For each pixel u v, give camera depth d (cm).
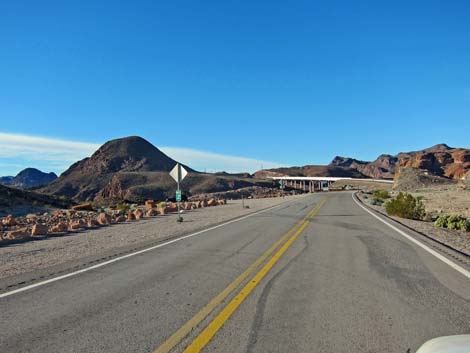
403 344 502
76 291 769
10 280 867
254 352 482
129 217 2628
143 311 642
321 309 647
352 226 1950
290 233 1675
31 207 3953
